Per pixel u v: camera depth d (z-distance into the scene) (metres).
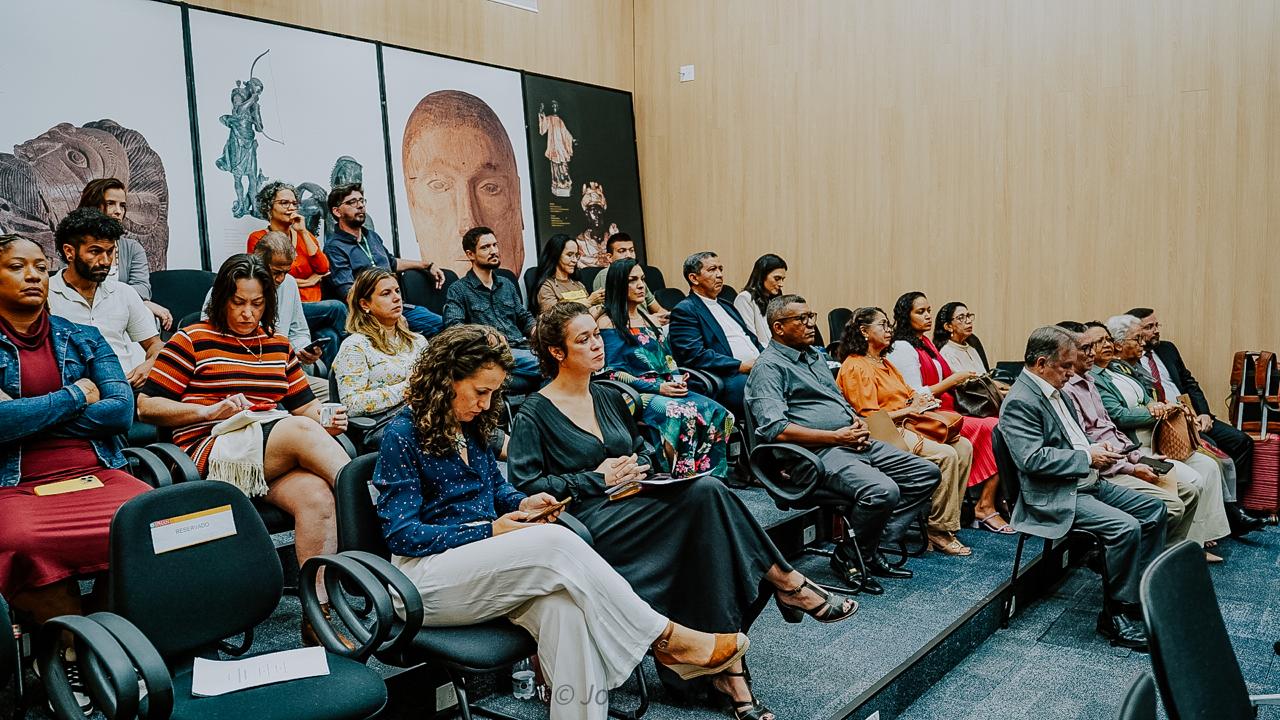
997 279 6.17
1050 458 3.48
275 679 1.95
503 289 5.17
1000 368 5.80
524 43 6.66
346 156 5.45
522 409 2.85
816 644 3.17
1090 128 5.86
